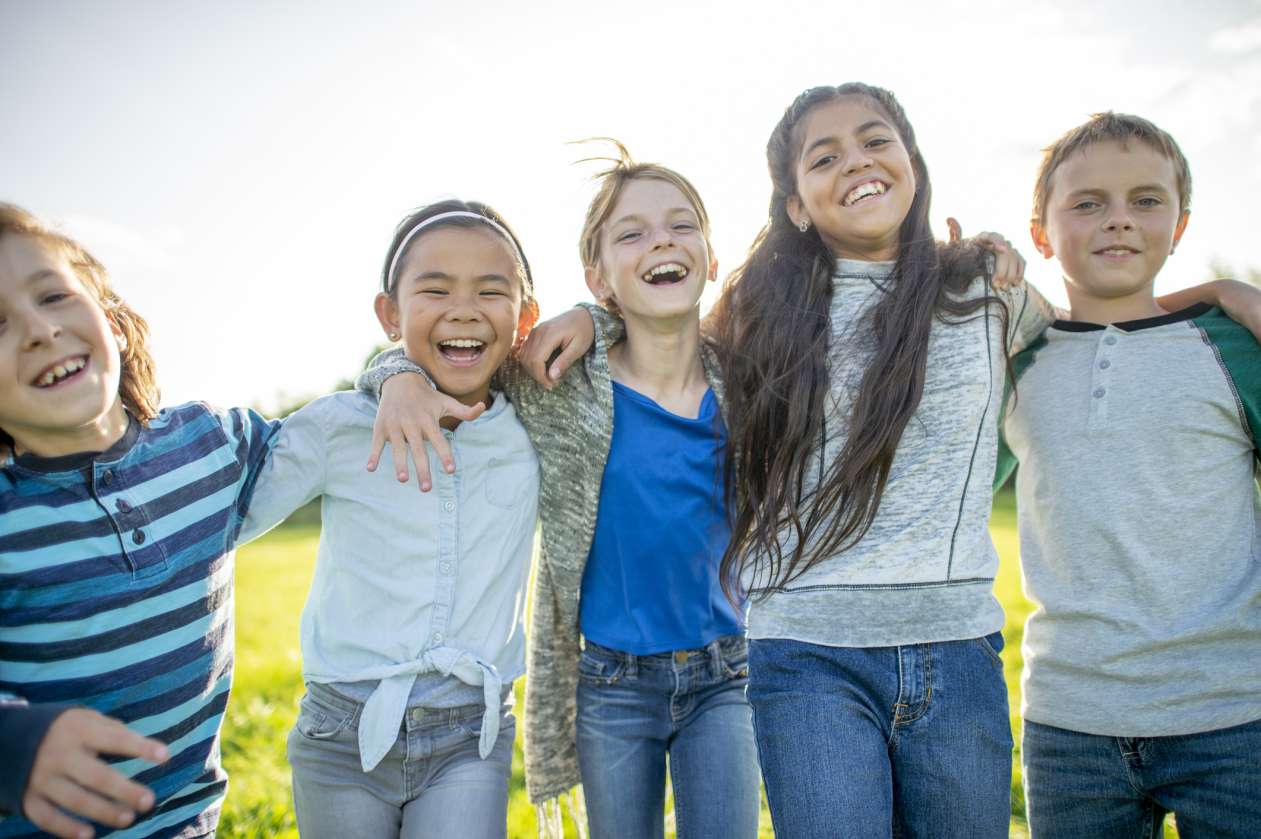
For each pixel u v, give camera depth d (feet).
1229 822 7.57
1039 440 8.70
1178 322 8.53
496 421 8.53
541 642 9.37
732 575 8.98
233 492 7.43
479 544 8.30
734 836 8.38
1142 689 7.82
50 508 6.59
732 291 9.69
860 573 7.70
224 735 15.11
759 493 8.38
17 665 6.52
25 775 5.08
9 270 6.42
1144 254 8.65
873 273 8.64
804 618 7.70
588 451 8.77
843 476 7.73
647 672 8.88
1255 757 7.53
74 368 6.59
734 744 8.70
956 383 8.03
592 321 9.16
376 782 7.86
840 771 7.12
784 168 9.30
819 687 7.48
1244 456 8.32
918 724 7.50
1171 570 7.93
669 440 8.89
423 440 8.12
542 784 9.41
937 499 7.81
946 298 8.23
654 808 8.98
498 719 8.00
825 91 9.08
